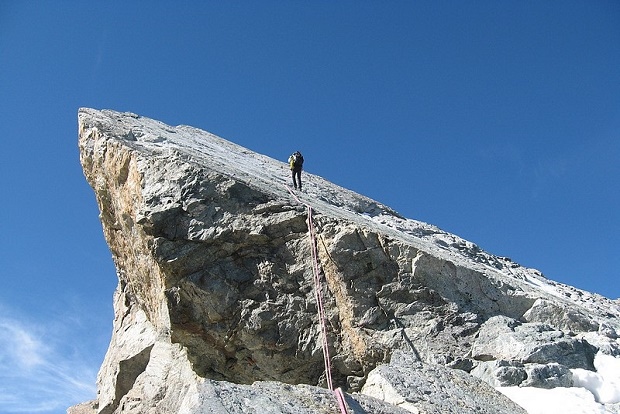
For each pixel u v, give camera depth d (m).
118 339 20.55
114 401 18.83
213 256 15.23
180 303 15.02
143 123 23.58
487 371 13.16
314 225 15.77
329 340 14.68
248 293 15.09
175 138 22.30
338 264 15.12
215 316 14.89
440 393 11.18
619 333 15.34
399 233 20.09
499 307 15.30
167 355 16.98
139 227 15.87
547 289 22.16
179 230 15.28
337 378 14.50
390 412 9.47
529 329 14.45
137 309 20.53
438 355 13.76
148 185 15.94
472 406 10.93
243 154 28.02
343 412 8.66
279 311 14.93
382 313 14.66
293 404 8.49
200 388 8.36
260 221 15.66
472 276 15.48
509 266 24.86
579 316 15.38
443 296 14.96
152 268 16.91
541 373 12.84
